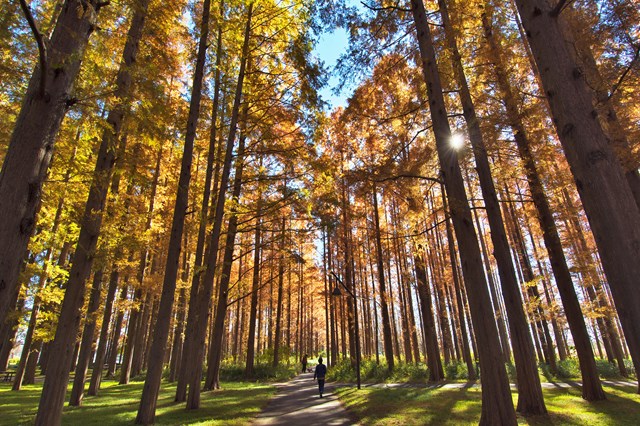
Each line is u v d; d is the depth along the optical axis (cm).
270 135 1244
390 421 793
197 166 1938
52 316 1224
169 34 1177
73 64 407
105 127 564
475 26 957
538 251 1855
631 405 850
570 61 360
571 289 1026
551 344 1830
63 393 656
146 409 827
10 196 329
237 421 865
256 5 1222
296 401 1290
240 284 2303
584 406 866
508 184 1363
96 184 715
